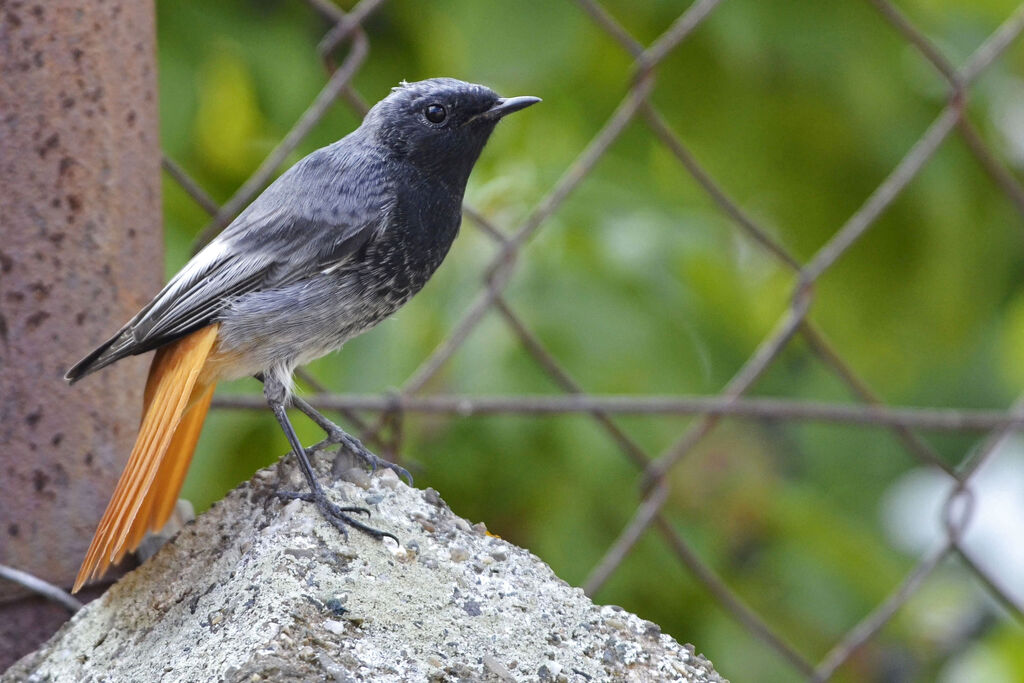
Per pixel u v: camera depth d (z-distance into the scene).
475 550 5.36
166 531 6.85
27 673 5.55
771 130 10.84
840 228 11.30
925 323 11.79
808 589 10.51
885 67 10.71
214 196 9.84
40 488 6.33
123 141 6.46
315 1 8.05
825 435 12.42
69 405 6.36
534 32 9.80
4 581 6.27
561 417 9.45
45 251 6.28
